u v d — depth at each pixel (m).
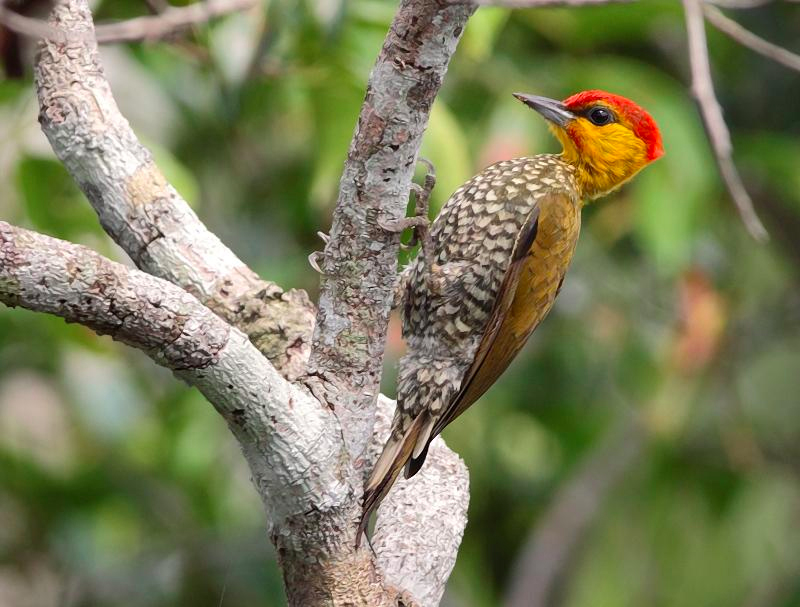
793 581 13.55
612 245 12.63
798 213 13.28
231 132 11.32
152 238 7.10
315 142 10.06
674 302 12.57
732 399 13.27
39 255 5.27
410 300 7.92
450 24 5.70
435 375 7.73
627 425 13.37
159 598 11.73
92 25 6.91
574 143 8.73
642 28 11.12
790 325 13.42
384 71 5.83
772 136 12.20
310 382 6.23
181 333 5.56
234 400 5.80
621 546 13.45
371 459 7.18
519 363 12.55
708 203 11.83
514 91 10.65
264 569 11.73
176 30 8.99
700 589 13.41
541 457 12.91
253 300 7.27
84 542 11.91
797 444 13.69
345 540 6.23
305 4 8.63
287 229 12.11
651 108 10.73
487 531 13.10
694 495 13.43
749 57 12.54
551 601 13.52
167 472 11.86
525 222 7.93
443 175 9.40
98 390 11.65
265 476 6.03
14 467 12.06
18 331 10.98
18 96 9.32
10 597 11.98
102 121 6.90
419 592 7.07
